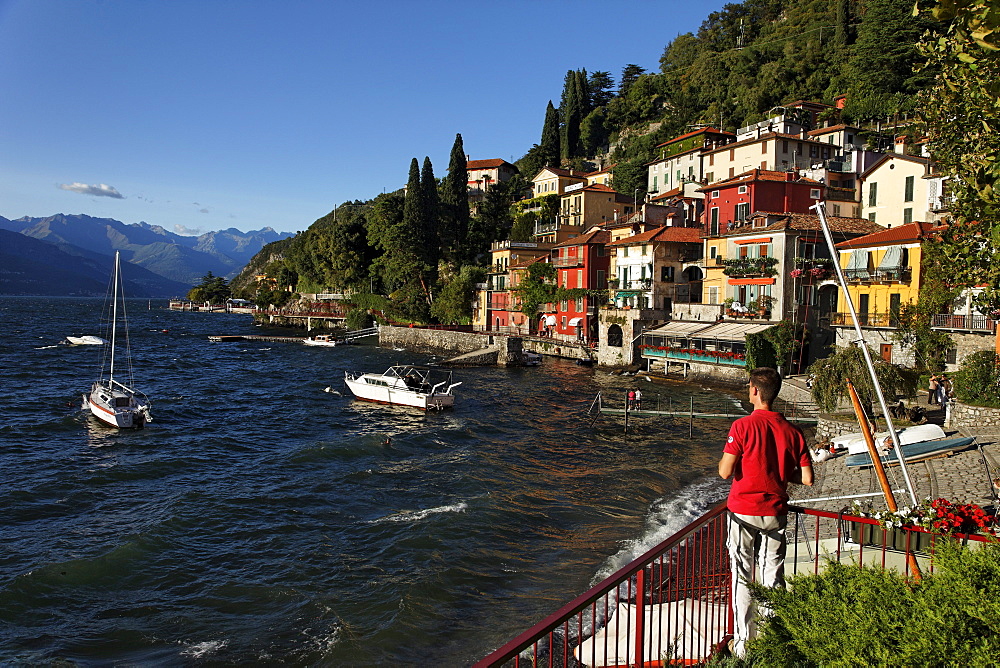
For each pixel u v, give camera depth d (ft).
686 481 96.22
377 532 78.23
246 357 301.43
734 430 23.41
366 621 57.36
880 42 314.35
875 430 95.55
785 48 416.67
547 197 411.13
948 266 55.98
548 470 104.88
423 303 392.27
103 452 120.37
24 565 69.82
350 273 488.85
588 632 51.29
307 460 113.19
